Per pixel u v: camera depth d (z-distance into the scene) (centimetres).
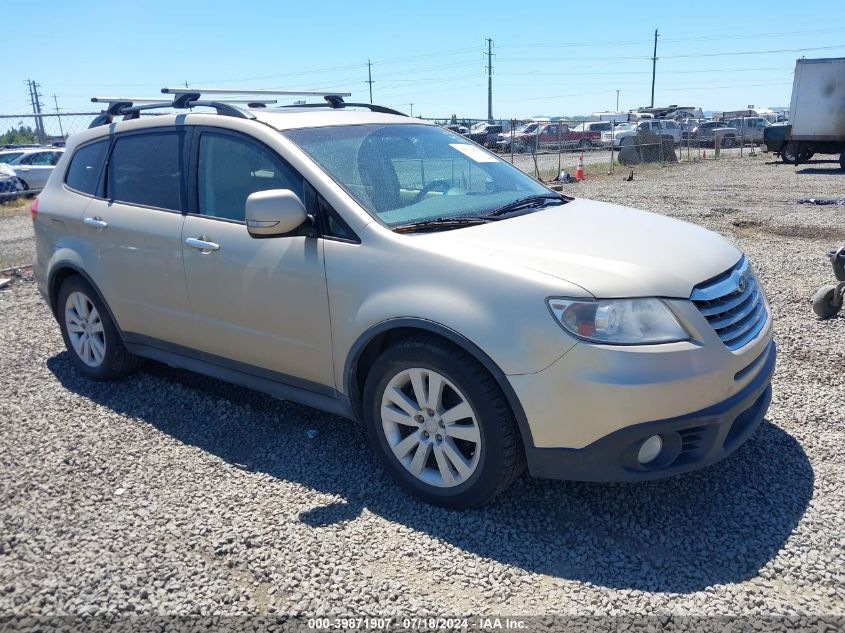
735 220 1162
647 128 4019
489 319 304
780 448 384
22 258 1008
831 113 2305
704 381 298
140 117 470
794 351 526
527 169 2552
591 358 291
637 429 293
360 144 403
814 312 610
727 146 3928
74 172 506
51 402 478
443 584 288
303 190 368
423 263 326
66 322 515
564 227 360
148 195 445
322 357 366
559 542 312
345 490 358
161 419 446
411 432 350
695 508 334
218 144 411
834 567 289
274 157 382
